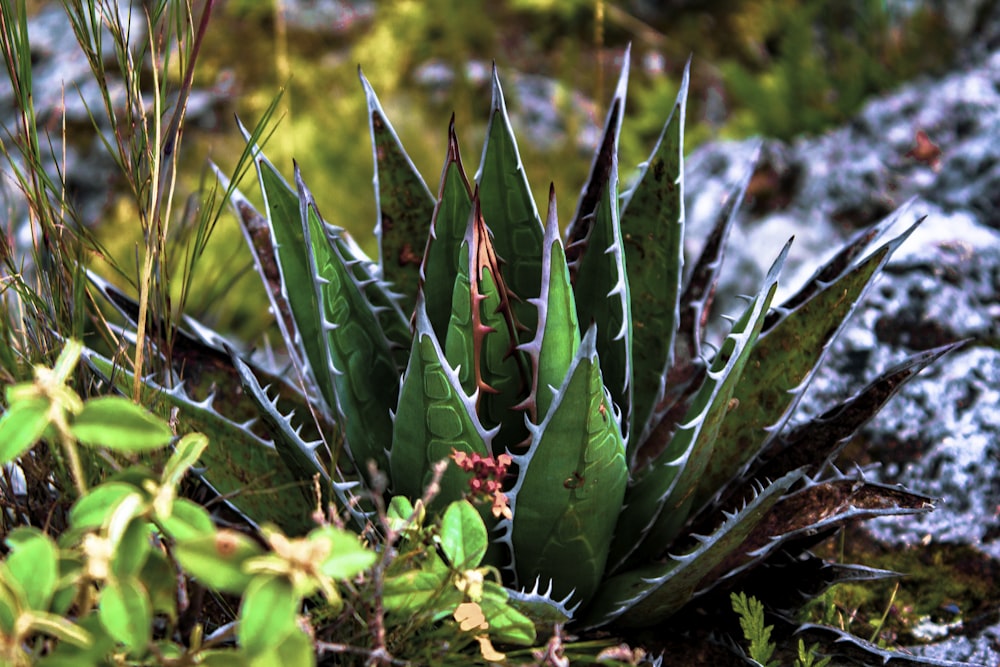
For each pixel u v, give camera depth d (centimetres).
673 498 139
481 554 126
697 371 150
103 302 183
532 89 301
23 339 144
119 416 118
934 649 150
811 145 235
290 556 114
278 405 149
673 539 142
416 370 131
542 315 131
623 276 136
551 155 270
